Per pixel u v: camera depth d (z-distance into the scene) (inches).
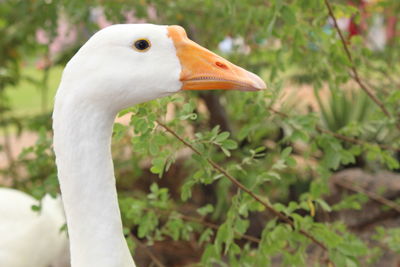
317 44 124.0
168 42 77.3
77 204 79.0
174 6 165.3
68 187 78.8
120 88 76.2
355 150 127.6
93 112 77.0
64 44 210.4
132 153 174.9
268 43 187.3
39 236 171.0
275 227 113.7
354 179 202.1
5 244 165.2
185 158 241.1
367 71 164.1
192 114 100.7
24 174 231.3
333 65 123.7
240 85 77.8
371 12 186.2
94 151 77.8
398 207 167.6
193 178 107.7
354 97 236.5
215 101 202.7
